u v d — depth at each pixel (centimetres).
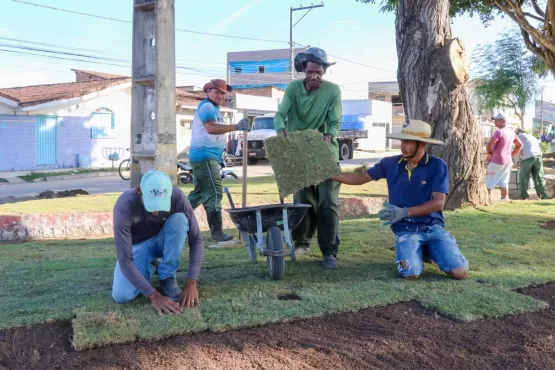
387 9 1341
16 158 2308
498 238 624
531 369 305
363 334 346
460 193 862
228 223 806
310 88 519
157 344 324
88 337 323
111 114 2648
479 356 320
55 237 758
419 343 333
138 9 583
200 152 595
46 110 2392
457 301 396
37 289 428
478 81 2408
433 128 842
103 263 526
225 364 301
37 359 308
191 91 3900
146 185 354
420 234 468
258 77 4925
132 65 593
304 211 476
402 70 855
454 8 1386
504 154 1036
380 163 484
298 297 412
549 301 411
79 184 1834
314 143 489
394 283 442
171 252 391
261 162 2767
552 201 947
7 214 764
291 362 306
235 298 400
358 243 611
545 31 1204
